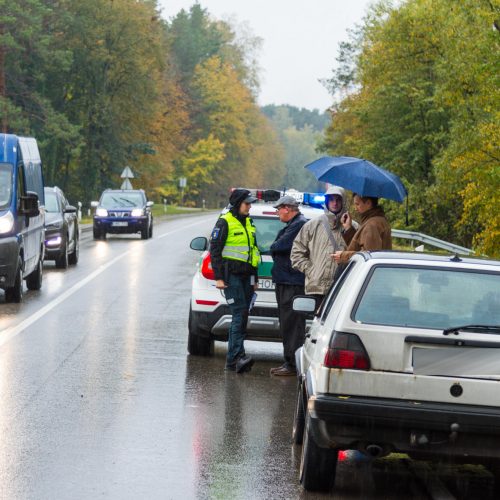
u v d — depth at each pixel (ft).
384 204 495.00
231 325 126.41
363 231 101.04
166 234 483.92
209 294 131.44
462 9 320.29
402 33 494.59
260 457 82.99
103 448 83.66
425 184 490.08
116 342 144.97
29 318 168.66
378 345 68.33
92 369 122.11
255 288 127.13
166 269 274.77
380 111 517.14
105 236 431.02
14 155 193.88
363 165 104.12
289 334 123.54
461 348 68.03
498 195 264.31
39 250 214.07
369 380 68.03
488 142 276.41
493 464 68.49
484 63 282.36
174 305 193.16
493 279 70.59
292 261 117.60
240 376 122.62
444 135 483.10
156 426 92.89
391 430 67.51
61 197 279.90
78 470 76.48
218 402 105.70
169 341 148.36
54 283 230.68
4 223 184.03
